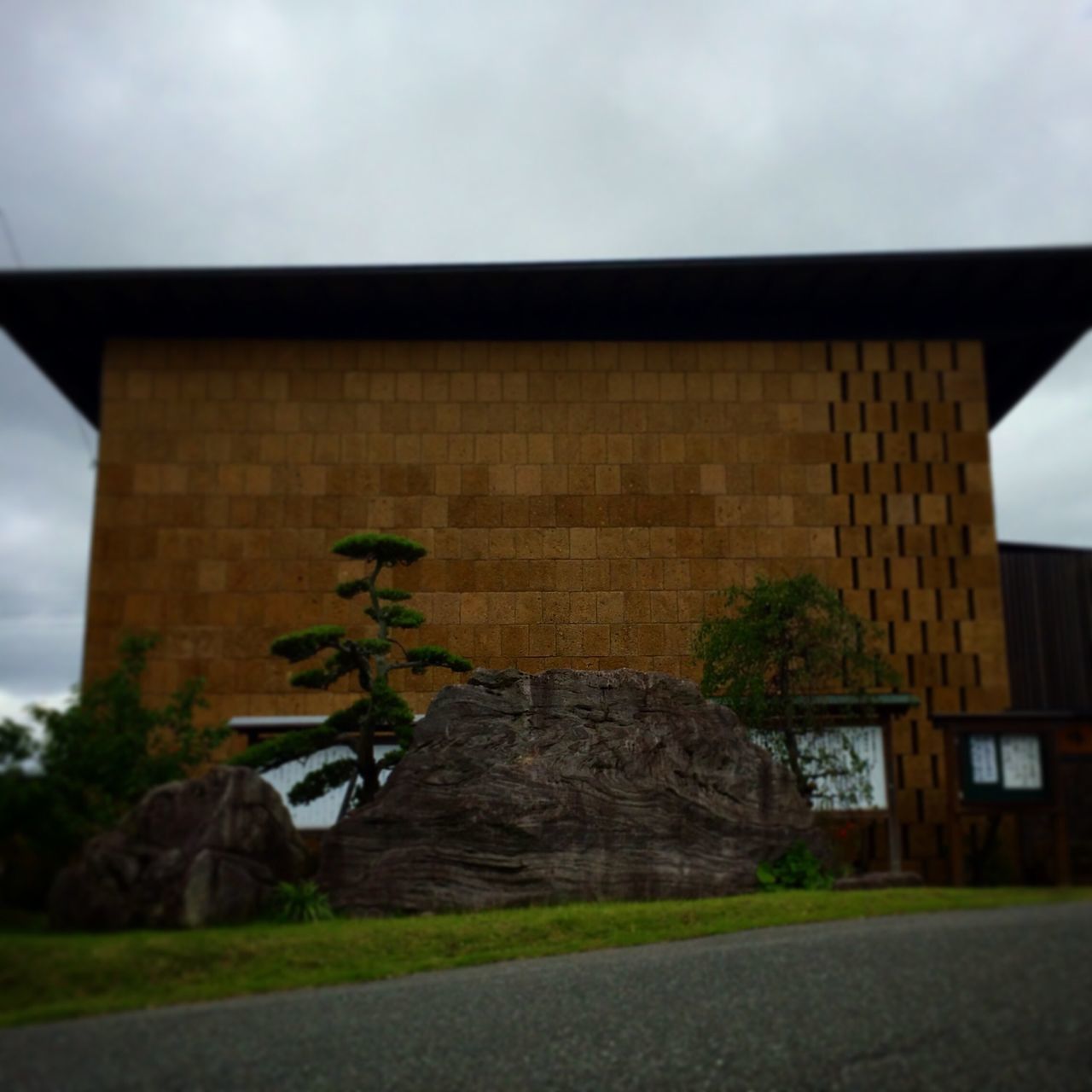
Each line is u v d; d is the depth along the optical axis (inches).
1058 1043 322.7
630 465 861.8
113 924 439.5
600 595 841.5
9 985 378.9
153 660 833.5
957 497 869.8
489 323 878.4
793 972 380.8
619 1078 327.6
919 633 849.5
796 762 635.5
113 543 848.3
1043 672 866.1
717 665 712.4
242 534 850.1
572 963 408.5
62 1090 318.0
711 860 527.2
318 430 864.9
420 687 823.1
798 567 853.2
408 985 390.9
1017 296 868.0
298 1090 319.0
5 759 482.3
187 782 477.7
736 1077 326.0
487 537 848.9
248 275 809.5
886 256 809.5
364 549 653.3
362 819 508.7
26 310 848.3
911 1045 328.2
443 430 864.3
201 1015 365.7
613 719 550.3
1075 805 617.0
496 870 506.0
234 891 462.0
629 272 824.9
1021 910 435.2
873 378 882.8
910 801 823.7
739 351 880.3
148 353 872.9
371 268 811.4
